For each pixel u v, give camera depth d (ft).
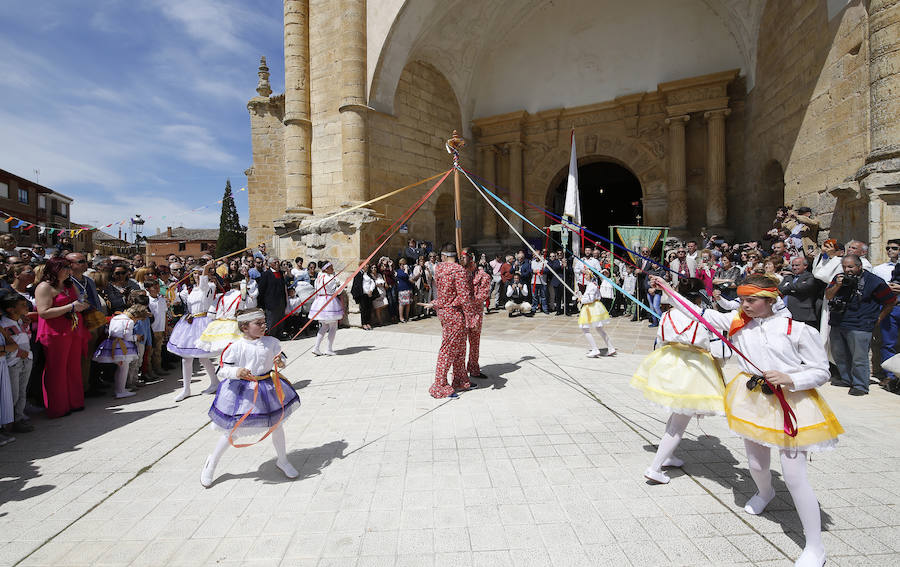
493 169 57.72
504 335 32.78
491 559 8.38
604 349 27.17
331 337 27.61
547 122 55.26
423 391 19.42
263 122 66.03
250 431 11.18
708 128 46.01
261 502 10.65
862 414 15.99
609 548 8.62
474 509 10.07
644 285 37.99
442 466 12.23
